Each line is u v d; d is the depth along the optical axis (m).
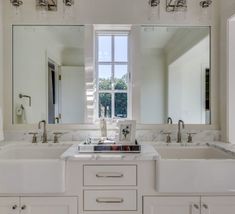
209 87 2.06
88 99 2.06
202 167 1.42
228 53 1.87
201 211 1.45
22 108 2.06
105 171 1.44
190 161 1.42
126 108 2.10
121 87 2.11
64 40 2.07
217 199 1.46
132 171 1.45
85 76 2.06
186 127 2.04
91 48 2.06
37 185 1.41
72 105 2.06
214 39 2.04
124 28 2.09
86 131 2.03
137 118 2.06
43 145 1.85
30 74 2.07
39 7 2.03
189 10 2.04
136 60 2.07
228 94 1.88
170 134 2.03
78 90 2.07
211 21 2.04
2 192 1.41
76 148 1.65
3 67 2.00
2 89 1.98
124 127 1.72
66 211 1.45
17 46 2.06
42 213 1.45
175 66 2.07
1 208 1.45
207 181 1.42
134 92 2.07
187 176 1.41
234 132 1.87
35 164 1.41
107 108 2.09
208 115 2.05
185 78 2.07
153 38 2.07
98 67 2.10
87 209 1.45
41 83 2.07
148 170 1.45
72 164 1.44
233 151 1.54
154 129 2.03
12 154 1.81
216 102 2.04
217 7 2.04
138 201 1.45
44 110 2.07
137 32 2.06
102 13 2.04
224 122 1.94
